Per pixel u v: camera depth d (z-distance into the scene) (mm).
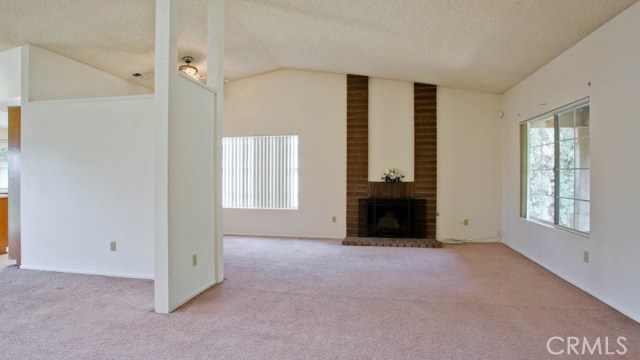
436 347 2303
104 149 3975
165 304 2854
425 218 6074
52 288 3492
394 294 3324
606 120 3123
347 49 4953
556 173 4137
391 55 4918
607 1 2779
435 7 3387
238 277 3885
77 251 4074
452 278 3842
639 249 2717
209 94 3559
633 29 2777
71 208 4078
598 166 3234
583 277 3465
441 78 5590
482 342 2367
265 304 3062
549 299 3188
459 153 6043
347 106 6305
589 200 3430
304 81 6477
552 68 4145
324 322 2689
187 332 2514
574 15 3076
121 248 3943
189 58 5449
